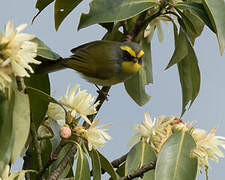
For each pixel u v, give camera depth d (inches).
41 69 243.9
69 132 203.8
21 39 158.6
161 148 221.8
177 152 223.5
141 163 239.3
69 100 220.7
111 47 329.7
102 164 227.5
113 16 229.3
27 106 169.2
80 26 226.1
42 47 232.2
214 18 233.0
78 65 326.3
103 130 216.4
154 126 245.4
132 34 278.7
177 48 285.0
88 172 209.3
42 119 209.8
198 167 231.9
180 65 283.6
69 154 217.5
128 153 241.9
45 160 242.4
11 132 161.8
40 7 250.7
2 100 164.9
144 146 243.0
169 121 243.4
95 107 235.1
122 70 327.9
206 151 232.8
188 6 249.3
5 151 159.5
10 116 163.5
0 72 156.2
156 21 302.5
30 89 197.6
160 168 216.4
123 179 217.8
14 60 158.7
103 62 325.4
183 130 232.8
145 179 239.5
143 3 239.5
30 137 229.8
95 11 229.3
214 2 237.8
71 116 213.0
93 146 214.5
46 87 242.5
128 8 233.6
